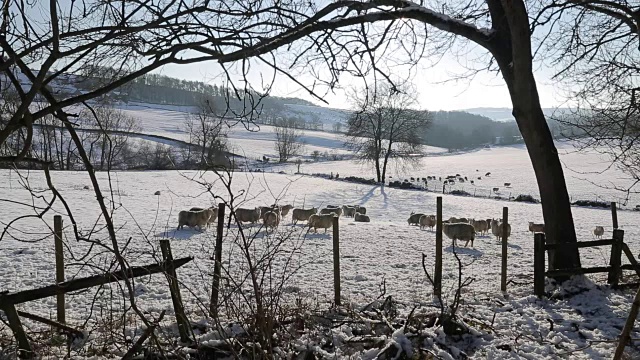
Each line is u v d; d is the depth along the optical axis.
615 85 8.33
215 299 4.81
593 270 8.09
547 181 8.55
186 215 17.19
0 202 22.59
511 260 12.35
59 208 22.11
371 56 3.35
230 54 2.42
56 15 1.99
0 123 2.40
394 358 4.97
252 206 29.59
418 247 14.20
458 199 42.44
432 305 6.89
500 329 6.20
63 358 4.67
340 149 96.19
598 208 36.56
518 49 7.73
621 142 7.42
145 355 4.46
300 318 5.46
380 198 41.72
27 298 4.43
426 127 56.84
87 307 6.86
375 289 8.50
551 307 7.27
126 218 20.11
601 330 6.34
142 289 8.03
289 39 2.95
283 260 10.97
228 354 4.71
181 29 2.42
